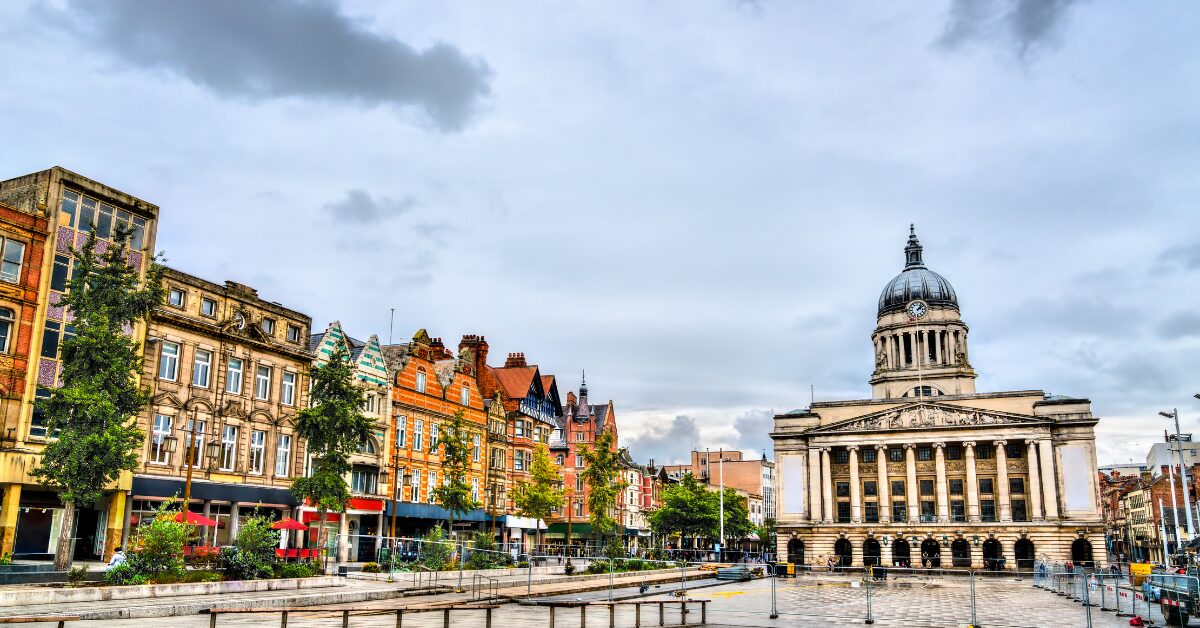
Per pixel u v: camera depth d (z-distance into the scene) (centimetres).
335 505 4416
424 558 4728
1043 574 6331
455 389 7175
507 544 7338
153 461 4450
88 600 2755
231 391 4975
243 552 3459
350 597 3166
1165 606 3011
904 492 10244
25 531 4028
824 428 10588
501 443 7775
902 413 10312
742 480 18038
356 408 4675
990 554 9744
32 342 4034
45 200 4172
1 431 3878
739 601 3925
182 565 3238
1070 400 9831
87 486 3334
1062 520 9500
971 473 9881
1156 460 14862
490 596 3466
